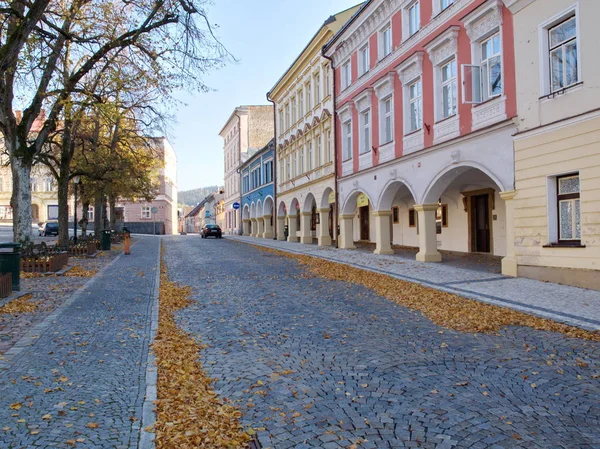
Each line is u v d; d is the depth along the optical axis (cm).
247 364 599
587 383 513
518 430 404
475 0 1426
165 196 6700
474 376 542
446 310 915
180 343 697
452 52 1521
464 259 1780
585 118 1053
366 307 973
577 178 1112
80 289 1185
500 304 952
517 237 1266
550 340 694
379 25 2044
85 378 538
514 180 1266
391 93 1930
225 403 473
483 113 1385
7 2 1162
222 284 1312
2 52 990
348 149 2425
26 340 691
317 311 934
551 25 1161
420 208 1719
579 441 383
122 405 461
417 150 1730
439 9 1625
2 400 466
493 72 1362
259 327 802
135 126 2230
